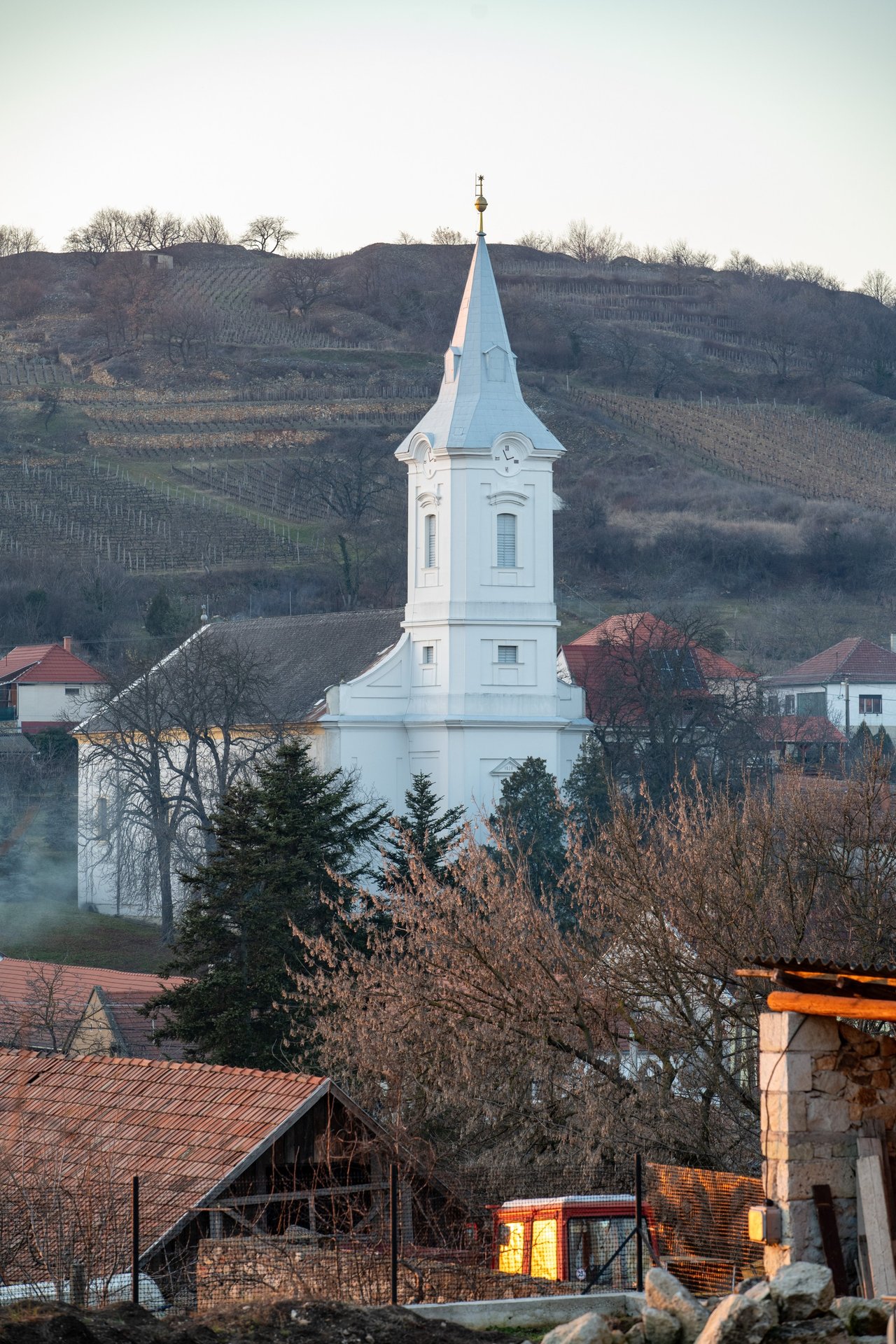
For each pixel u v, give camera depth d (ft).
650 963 262.47
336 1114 241.35
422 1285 187.52
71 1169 232.73
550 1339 145.69
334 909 380.37
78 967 538.06
